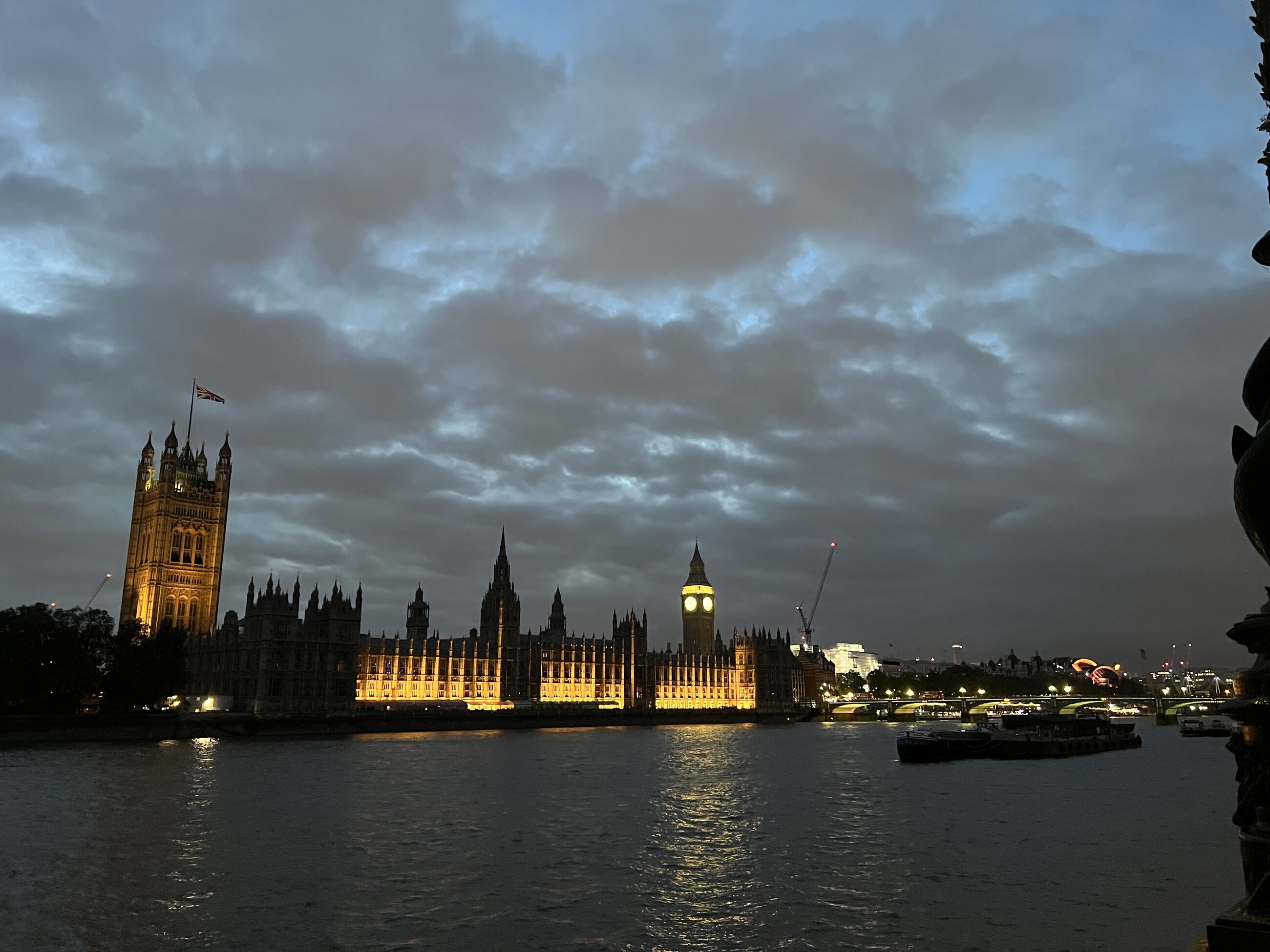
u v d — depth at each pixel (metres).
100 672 194.88
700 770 143.62
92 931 50.31
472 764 151.25
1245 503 11.28
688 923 52.69
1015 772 145.62
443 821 87.00
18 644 172.88
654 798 106.69
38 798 97.44
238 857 68.69
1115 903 56.28
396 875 63.50
